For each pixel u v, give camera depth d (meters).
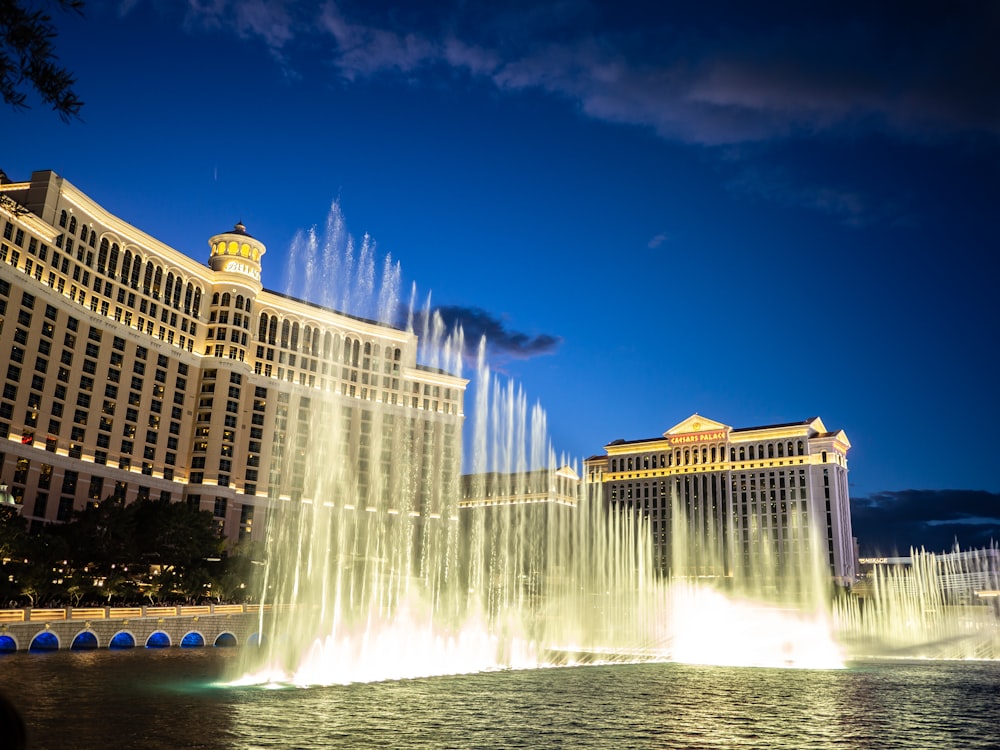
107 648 80.56
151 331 155.00
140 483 148.00
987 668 91.88
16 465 123.69
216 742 35.25
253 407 170.38
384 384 195.75
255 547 142.00
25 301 126.50
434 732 38.91
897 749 37.44
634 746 36.41
